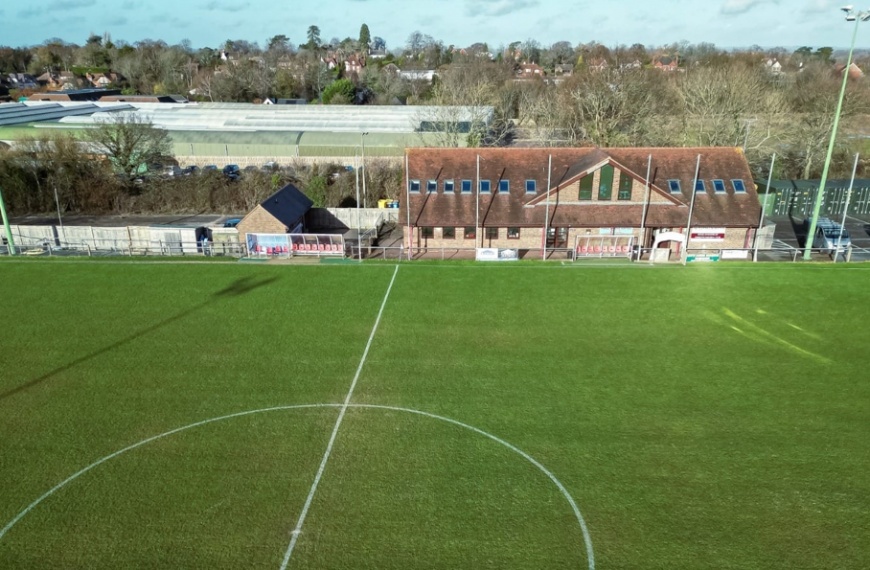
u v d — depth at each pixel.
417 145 78.00
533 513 17.70
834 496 18.22
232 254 43.88
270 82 149.50
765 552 16.17
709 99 73.56
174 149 78.62
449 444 20.94
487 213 44.31
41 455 20.27
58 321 30.97
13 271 38.47
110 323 30.77
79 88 158.25
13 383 24.91
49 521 17.34
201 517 17.50
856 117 77.56
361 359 27.00
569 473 19.41
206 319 31.23
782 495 18.30
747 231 43.94
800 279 36.38
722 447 20.62
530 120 98.50
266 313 32.03
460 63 161.50
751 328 29.95
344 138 80.25
